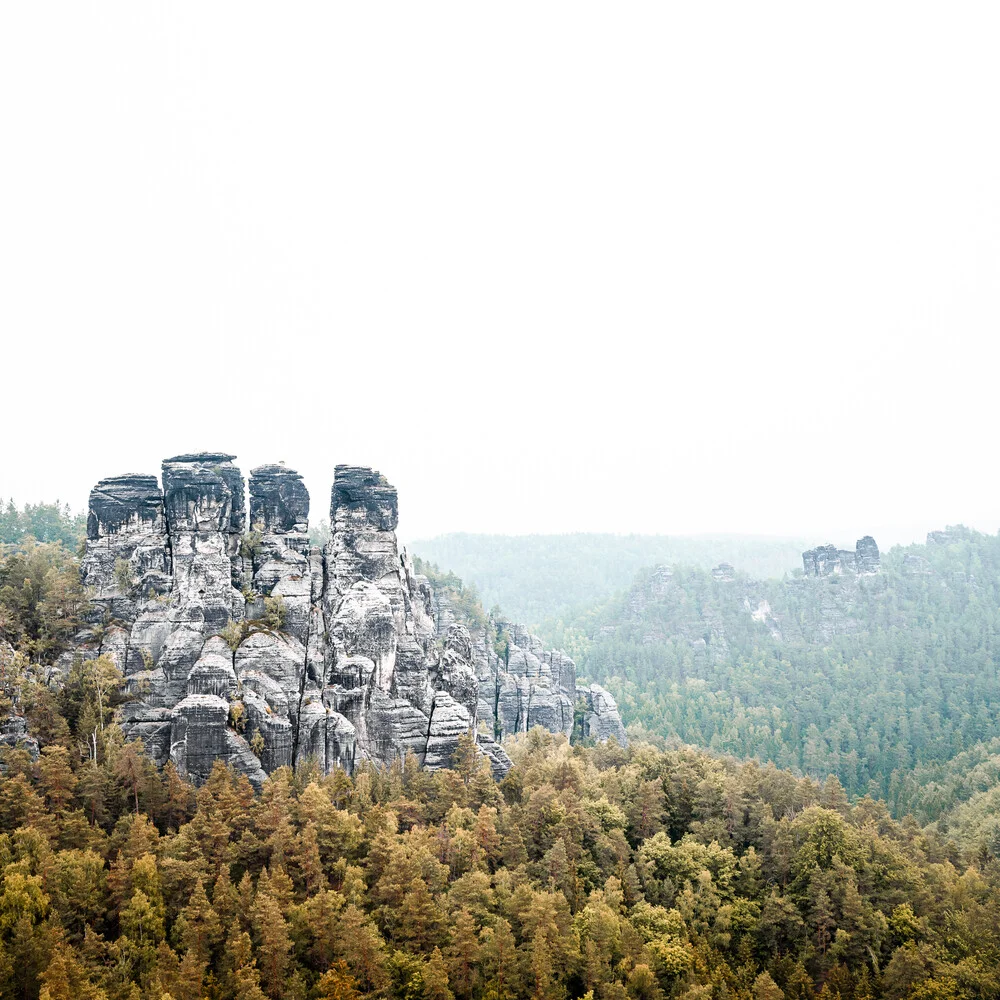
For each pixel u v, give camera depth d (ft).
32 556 392.47
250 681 353.10
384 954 248.73
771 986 264.72
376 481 420.36
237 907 254.68
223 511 388.57
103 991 213.46
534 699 621.72
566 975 262.47
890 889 311.27
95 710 331.36
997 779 543.80
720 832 343.05
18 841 253.44
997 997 263.70
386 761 371.76
